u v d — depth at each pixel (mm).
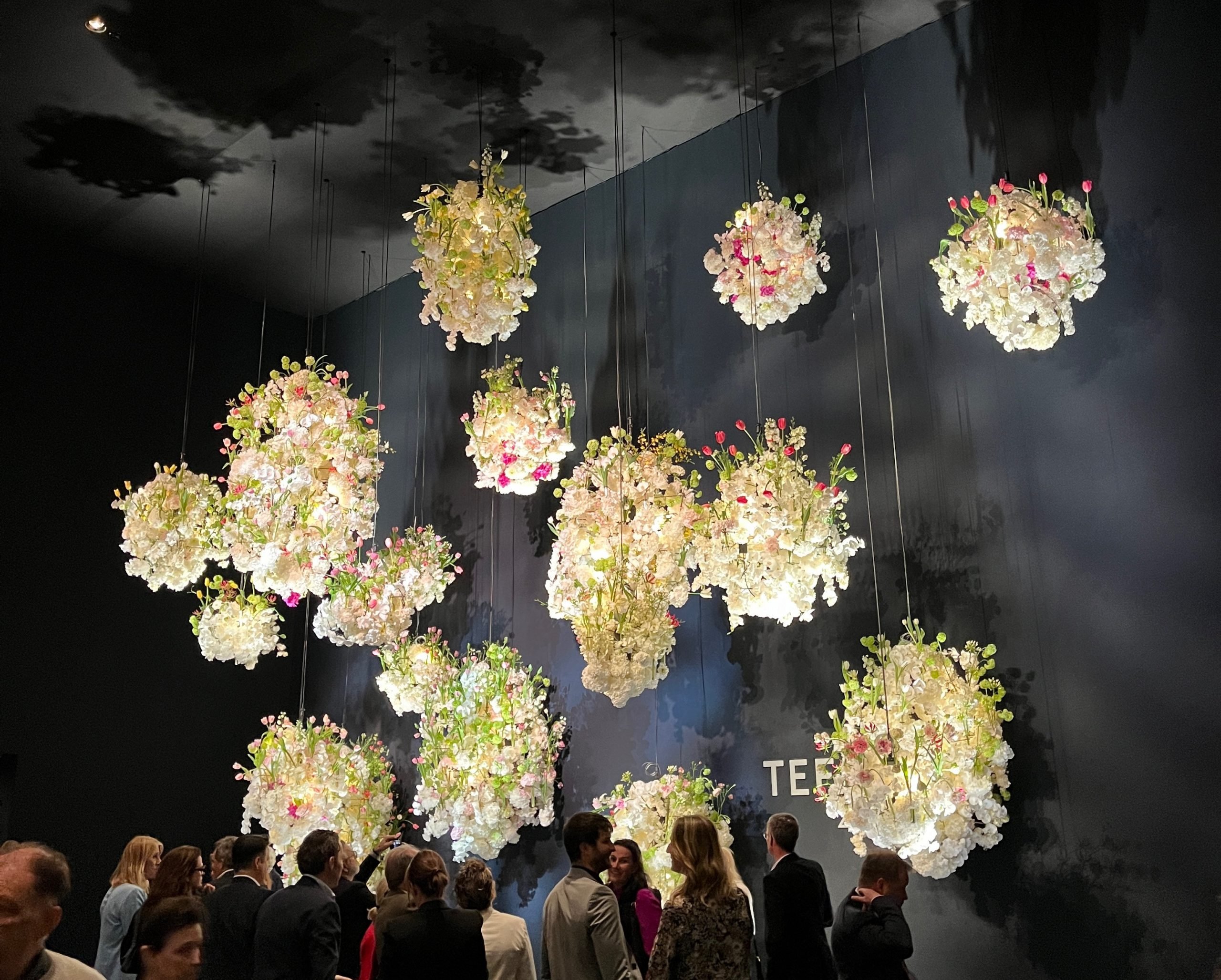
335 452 5797
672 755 6199
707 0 5754
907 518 5531
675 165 6992
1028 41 5492
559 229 7621
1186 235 4820
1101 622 4801
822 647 5707
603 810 5863
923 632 5316
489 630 7422
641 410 6820
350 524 5766
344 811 6422
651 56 6215
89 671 7566
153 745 7793
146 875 5148
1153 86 5020
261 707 8453
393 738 7832
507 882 6863
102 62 6191
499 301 5406
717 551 5000
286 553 5551
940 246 5195
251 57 6195
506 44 6117
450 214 5406
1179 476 4691
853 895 3715
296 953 3707
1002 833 4863
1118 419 4910
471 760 6262
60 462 7684
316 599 8867
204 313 8719
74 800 7340
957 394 5473
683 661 6266
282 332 9258
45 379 7719
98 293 8125
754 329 6375
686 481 6066
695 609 6281
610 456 5539
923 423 5566
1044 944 4656
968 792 4566
